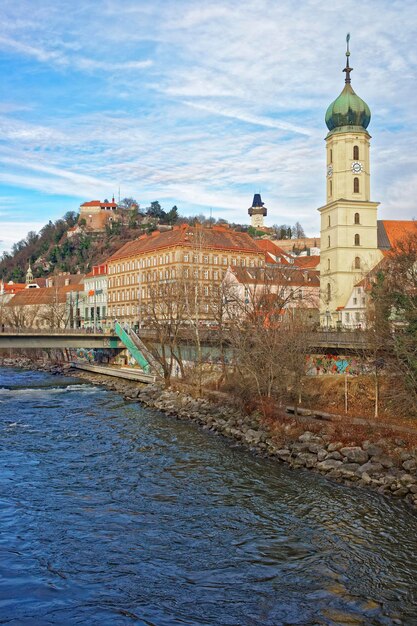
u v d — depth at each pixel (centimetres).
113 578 2423
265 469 4022
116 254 15138
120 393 7819
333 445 4206
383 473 3728
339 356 5919
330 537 2845
